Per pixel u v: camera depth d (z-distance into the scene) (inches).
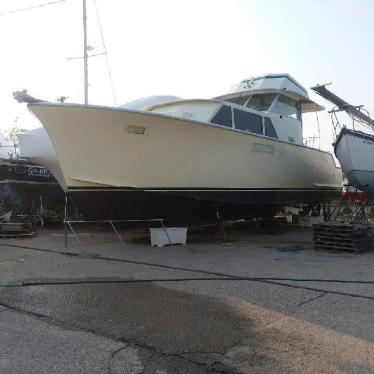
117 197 346.0
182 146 351.6
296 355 133.0
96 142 327.3
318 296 199.3
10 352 137.6
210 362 129.0
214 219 414.0
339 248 331.3
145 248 353.4
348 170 458.3
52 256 315.0
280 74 488.7
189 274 250.7
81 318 171.3
